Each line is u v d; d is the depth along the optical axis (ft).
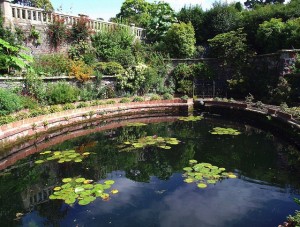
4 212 16.81
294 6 52.75
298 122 29.07
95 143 30.09
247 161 24.48
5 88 33.65
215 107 47.26
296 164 23.75
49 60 42.91
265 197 18.15
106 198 18.04
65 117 35.88
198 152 26.91
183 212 16.43
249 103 42.57
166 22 61.41
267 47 50.29
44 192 19.11
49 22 46.01
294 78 41.06
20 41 41.01
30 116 32.22
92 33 50.90
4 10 39.29
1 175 22.07
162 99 49.32
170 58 56.49
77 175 21.71
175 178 21.21
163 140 30.55
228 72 54.70
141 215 16.10
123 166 23.73
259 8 57.72
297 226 12.78
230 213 16.26
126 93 49.55
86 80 43.88
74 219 15.78
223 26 59.62
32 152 27.12
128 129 36.37
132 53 54.95
